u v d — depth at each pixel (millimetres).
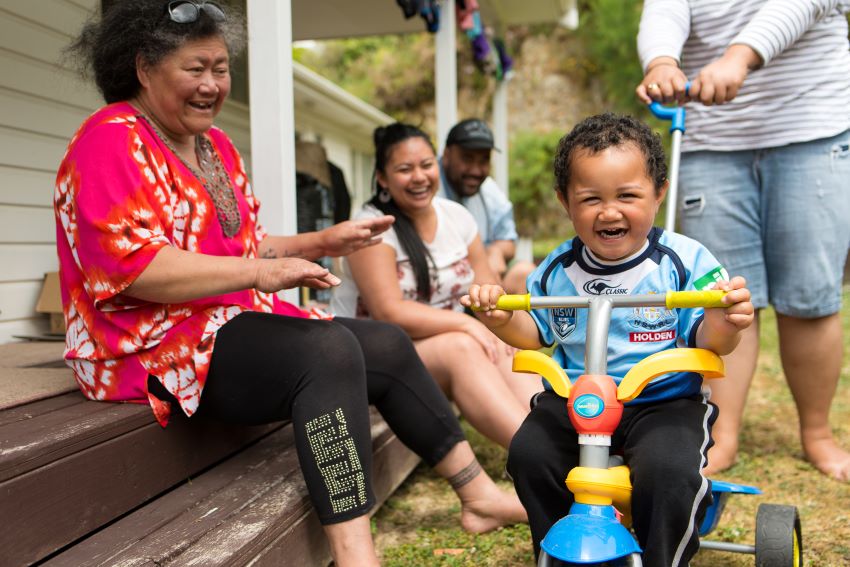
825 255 3064
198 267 1921
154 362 2084
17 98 3467
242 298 2305
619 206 1839
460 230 3490
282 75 3096
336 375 2043
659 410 1928
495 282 3650
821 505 2869
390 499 3029
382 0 6332
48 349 3176
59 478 1744
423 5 5160
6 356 2988
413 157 3197
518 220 20641
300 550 2111
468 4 6016
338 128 11555
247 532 1887
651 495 1724
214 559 1734
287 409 2100
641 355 1962
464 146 4266
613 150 1833
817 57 2982
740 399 3260
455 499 3025
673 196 2711
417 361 2543
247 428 2625
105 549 1783
